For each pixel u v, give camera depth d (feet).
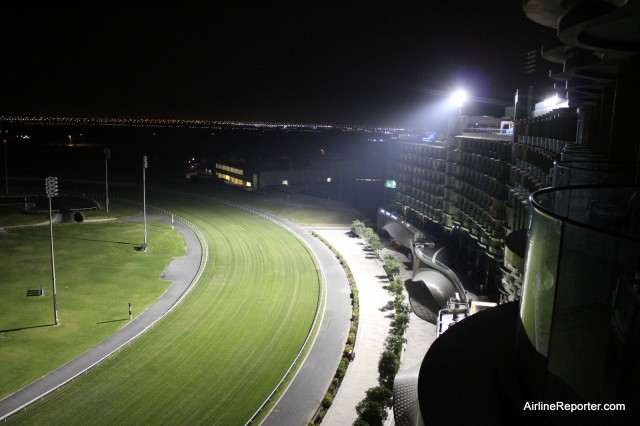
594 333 25.11
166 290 209.26
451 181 276.41
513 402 27.02
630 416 23.13
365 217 373.61
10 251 257.14
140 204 394.52
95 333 165.58
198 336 166.09
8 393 128.26
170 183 501.97
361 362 149.07
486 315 40.68
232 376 140.46
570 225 24.95
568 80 111.14
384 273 239.30
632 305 24.95
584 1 59.31
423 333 171.73
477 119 306.55
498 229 205.16
